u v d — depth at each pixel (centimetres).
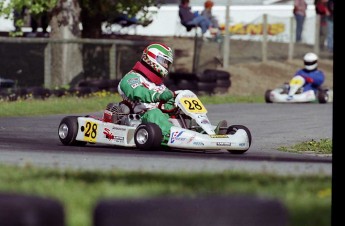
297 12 10788
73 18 7550
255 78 9575
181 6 9512
